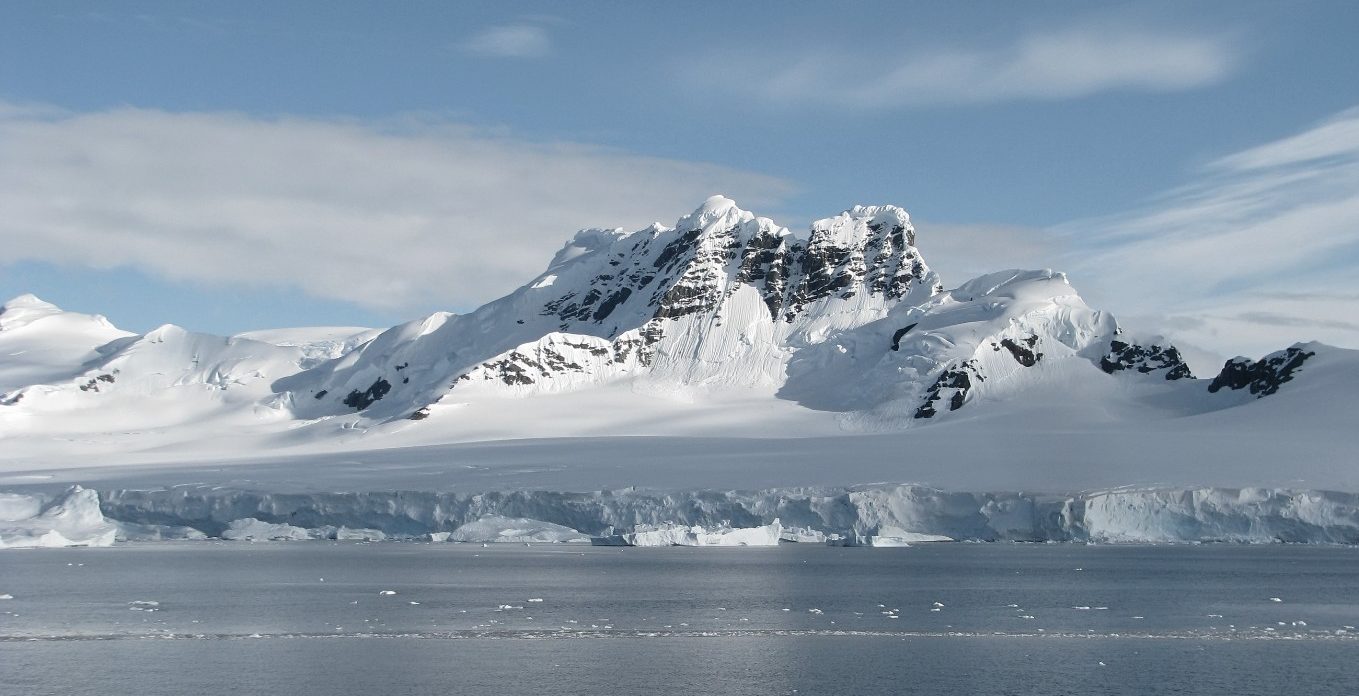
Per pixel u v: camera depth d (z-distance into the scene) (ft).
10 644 285.64
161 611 341.21
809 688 244.83
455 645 286.05
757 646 287.48
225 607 350.23
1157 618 334.44
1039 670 261.85
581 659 270.67
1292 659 273.75
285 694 236.84
